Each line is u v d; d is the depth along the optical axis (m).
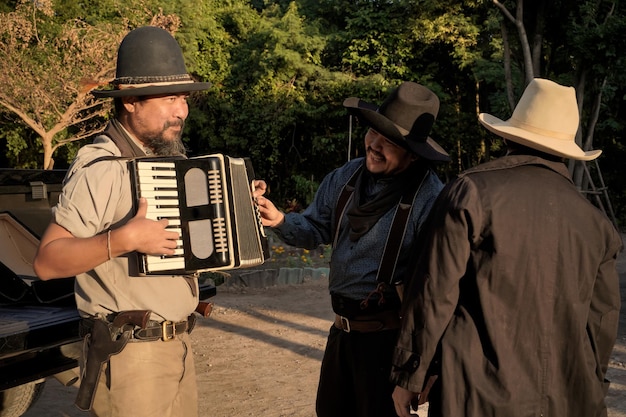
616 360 6.12
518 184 2.48
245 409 5.07
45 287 3.78
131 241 2.38
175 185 2.54
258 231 2.85
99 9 17.33
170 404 2.69
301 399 5.28
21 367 3.30
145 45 2.67
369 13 19.06
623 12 13.55
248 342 6.96
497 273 2.42
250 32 21.05
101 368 2.58
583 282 2.50
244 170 2.81
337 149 20.38
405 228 2.95
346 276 3.05
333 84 19.05
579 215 2.50
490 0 13.85
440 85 20.03
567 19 13.63
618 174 19.86
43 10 14.37
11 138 17.44
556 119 2.60
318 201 3.37
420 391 2.44
